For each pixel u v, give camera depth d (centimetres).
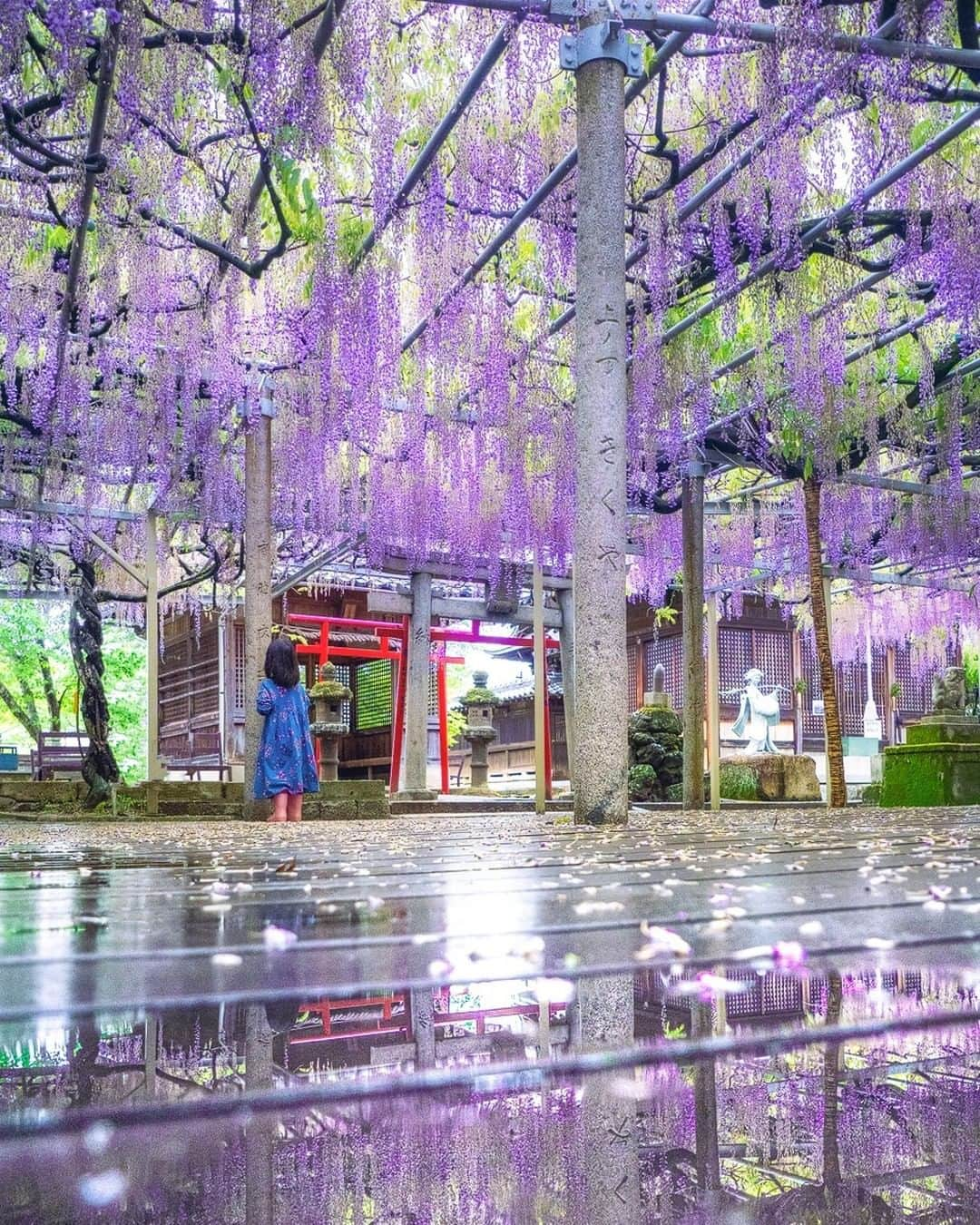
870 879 274
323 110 647
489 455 1272
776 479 1509
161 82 642
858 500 1516
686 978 128
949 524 1509
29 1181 58
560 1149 64
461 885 274
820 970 134
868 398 1145
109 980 132
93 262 886
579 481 647
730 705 2533
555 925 185
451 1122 69
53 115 727
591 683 642
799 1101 74
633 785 1512
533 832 610
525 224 895
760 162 762
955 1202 55
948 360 1041
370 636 2106
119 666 2322
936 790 1355
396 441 1299
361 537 1538
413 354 1120
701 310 971
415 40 747
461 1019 105
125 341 1005
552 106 806
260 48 589
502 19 669
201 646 2161
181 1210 54
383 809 1108
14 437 1151
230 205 834
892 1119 69
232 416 1145
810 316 952
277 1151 64
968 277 788
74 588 1184
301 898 245
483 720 2045
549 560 1423
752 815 967
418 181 793
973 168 809
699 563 1234
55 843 564
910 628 2256
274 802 994
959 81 713
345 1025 102
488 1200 55
